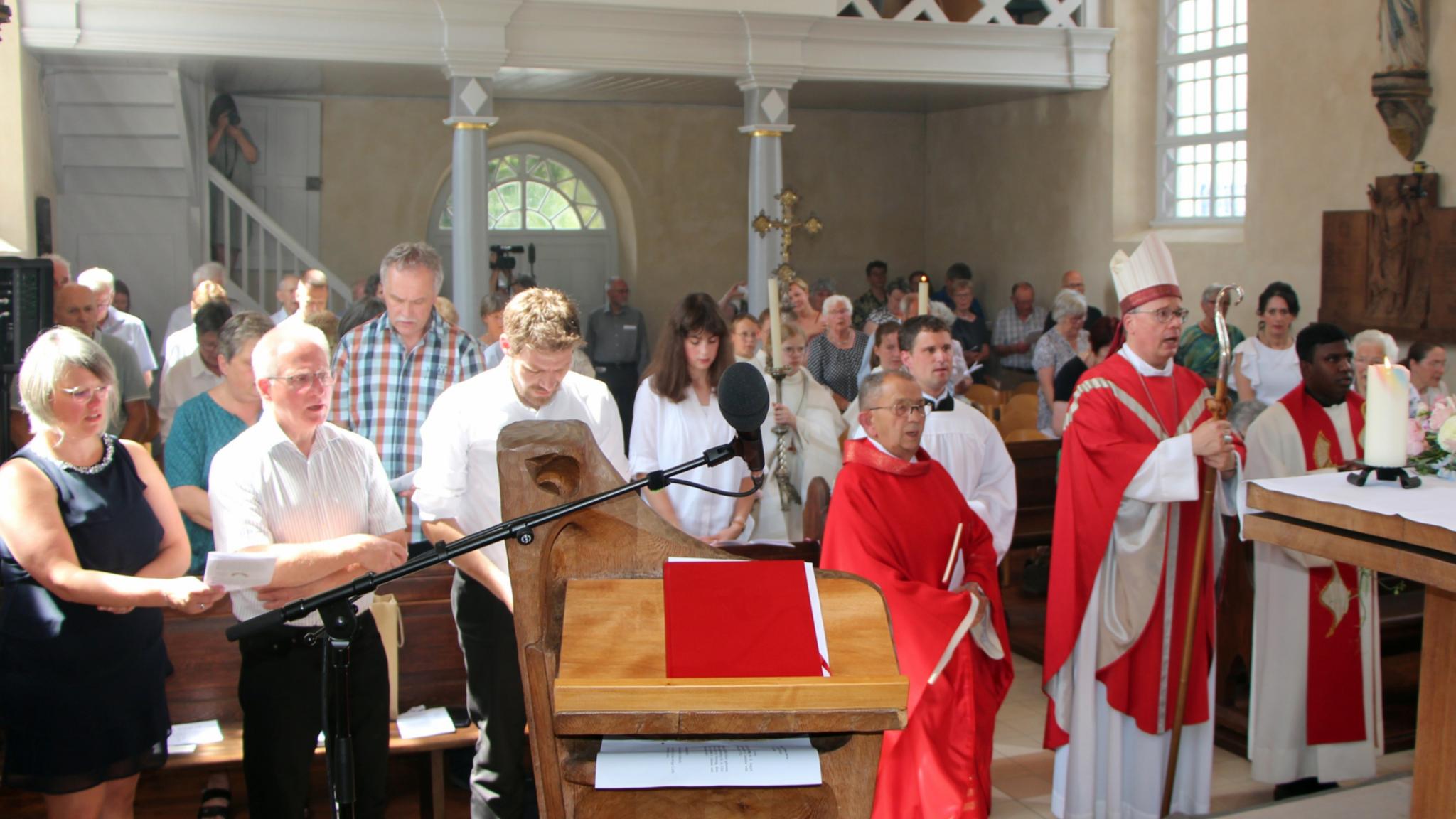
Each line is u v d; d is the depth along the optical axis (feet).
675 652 5.80
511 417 11.10
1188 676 13.05
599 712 5.58
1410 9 26.30
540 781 6.20
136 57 27.89
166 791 14.26
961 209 43.52
